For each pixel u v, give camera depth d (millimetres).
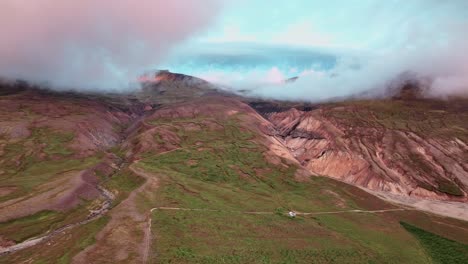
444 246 125750
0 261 100375
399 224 143125
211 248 107062
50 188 155125
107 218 124062
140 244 105750
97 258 97188
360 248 116438
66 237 112312
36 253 103500
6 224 124625
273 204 154250
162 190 156500
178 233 114875
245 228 124125
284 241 116688
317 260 106625
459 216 158625
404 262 110750
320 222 136875
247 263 100562
